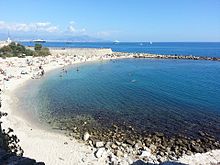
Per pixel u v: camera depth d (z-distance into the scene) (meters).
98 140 27.59
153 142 27.08
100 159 23.27
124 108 39.66
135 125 32.12
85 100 44.78
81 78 68.62
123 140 27.52
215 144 26.44
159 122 33.22
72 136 28.77
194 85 59.69
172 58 132.25
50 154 24.11
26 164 10.60
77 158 23.45
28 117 35.31
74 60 106.50
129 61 115.88
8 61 86.06
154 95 48.69
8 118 33.16
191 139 27.81
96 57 122.56
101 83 61.62
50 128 31.23
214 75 76.69
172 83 62.28
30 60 92.56
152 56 135.00
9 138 13.77
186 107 40.28
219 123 32.84
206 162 21.53
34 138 27.72
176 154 24.30
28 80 63.03
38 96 47.44
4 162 10.66
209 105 41.44
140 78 69.94
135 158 23.38
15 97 46.19
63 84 59.78
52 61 96.94
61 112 37.75
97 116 35.75
